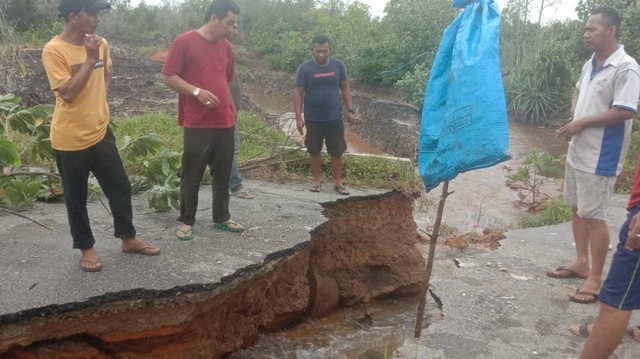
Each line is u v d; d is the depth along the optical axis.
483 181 13.28
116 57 32.28
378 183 8.02
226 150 5.34
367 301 7.09
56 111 4.18
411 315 6.88
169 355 4.72
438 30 23.45
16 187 5.96
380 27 28.31
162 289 4.41
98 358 4.44
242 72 35.00
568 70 20.42
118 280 4.46
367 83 25.06
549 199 11.31
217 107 5.09
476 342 4.48
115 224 4.78
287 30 39.25
